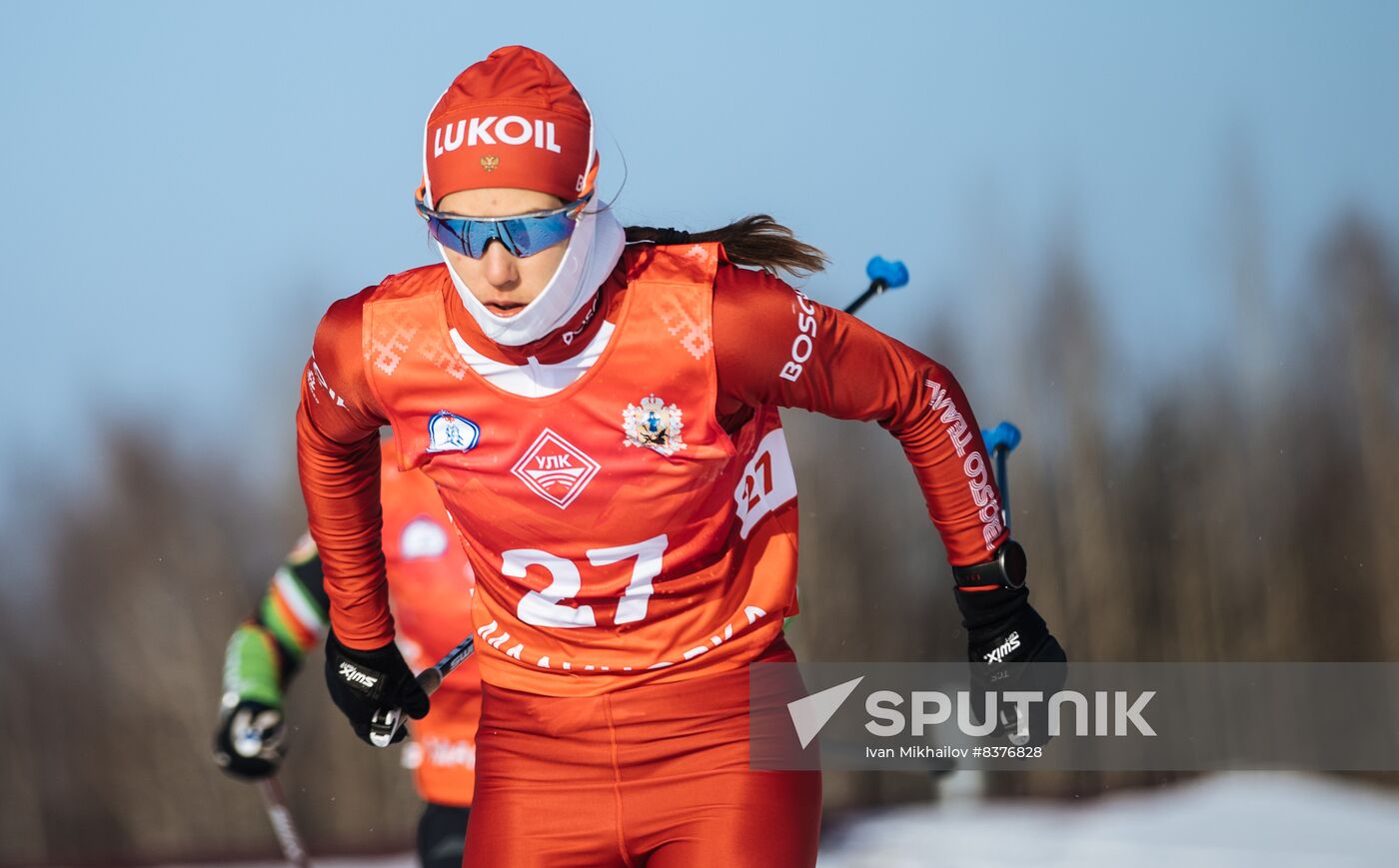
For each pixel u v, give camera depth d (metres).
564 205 7.11
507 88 7.27
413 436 7.93
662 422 7.54
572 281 7.18
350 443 8.66
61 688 48.78
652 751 8.14
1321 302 63.22
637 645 8.19
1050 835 21.53
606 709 8.19
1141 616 48.66
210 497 64.06
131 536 59.84
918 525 51.25
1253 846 20.78
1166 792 23.78
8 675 49.31
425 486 12.52
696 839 7.98
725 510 8.03
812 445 52.75
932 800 23.50
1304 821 22.16
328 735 38.00
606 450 7.62
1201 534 51.31
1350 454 55.59
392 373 7.77
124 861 27.69
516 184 7.07
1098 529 50.62
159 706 48.12
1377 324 60.53
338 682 9.53
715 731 8.16
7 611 53.12
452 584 12.43
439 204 7.26
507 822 8.27
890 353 8.02
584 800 8.19
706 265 7.57
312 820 37.44
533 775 8.30
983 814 22.66
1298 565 49.94
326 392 8.21
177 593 56.38
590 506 7.78
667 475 7.68
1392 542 50.00
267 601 13.07
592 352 7.47
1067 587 49.47
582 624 8.18
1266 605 48.66
